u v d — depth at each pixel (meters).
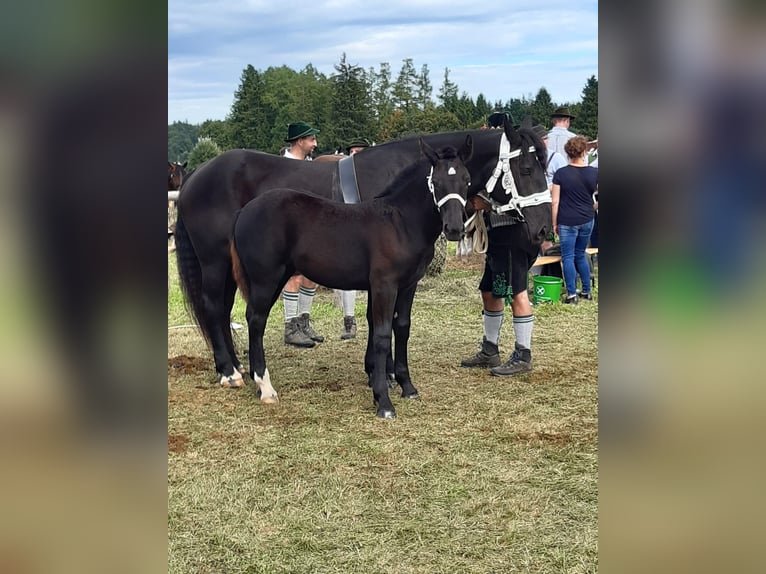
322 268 4.22
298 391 4.76
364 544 2.72
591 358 5.47
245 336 6.48
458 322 6.85
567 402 4.43
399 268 4.08
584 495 3.12
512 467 3.44
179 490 3.20
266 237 4.24
